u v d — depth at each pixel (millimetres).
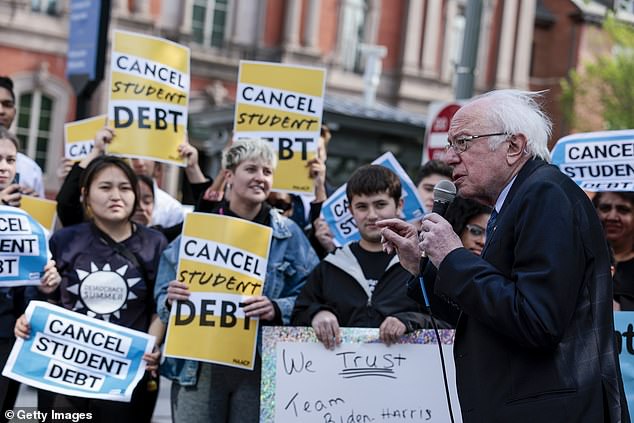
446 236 3537
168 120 6605
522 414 3381
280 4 34312
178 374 5410
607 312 3463
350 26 36094
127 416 5590
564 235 3338
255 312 5238
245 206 5578
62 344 5414
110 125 6500
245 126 6820
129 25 31297
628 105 36781
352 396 4898
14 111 7234
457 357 3635
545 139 3613
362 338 4938
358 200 5301
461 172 3611
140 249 5691
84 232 5668
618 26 37250
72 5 11234
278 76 6828
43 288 5441
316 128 6793
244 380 5371
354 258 5289
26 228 5414
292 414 4891
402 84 36969
